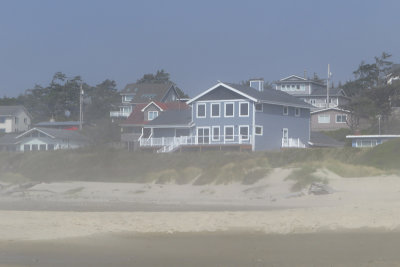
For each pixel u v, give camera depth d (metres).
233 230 86.25
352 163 179.12
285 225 88.50
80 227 87.81
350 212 95.25
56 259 70.19
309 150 193.38
